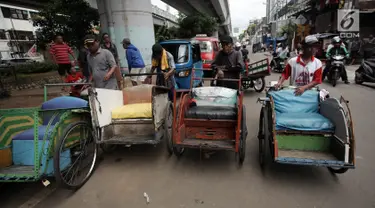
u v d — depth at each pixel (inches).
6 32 1218.0
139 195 109.7
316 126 112.3
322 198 103.1
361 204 98.4
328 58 340.5
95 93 125.1
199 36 480.1
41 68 677.9
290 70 143.2
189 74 267.9
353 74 422.6
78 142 120.7
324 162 102.2
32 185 121.3
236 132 118.6
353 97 264.5
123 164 138.6
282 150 117.0
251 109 239.3
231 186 114.0
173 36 1018.1
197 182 118.3
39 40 392.2
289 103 131.3
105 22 363.9
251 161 137.1
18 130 118.0
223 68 192.2
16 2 705.6
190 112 136.9
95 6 569.0
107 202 105.7
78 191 114.2
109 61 156.1
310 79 136.3
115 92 147.9
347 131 100.8
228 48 188.5
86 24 388.8
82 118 128.2
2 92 317.7
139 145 164.4
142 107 141.4
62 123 112.3
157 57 202.7
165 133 139.0
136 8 351.9
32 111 124.3
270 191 109.2
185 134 137.6
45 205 105.6
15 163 110.9
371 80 315.3
